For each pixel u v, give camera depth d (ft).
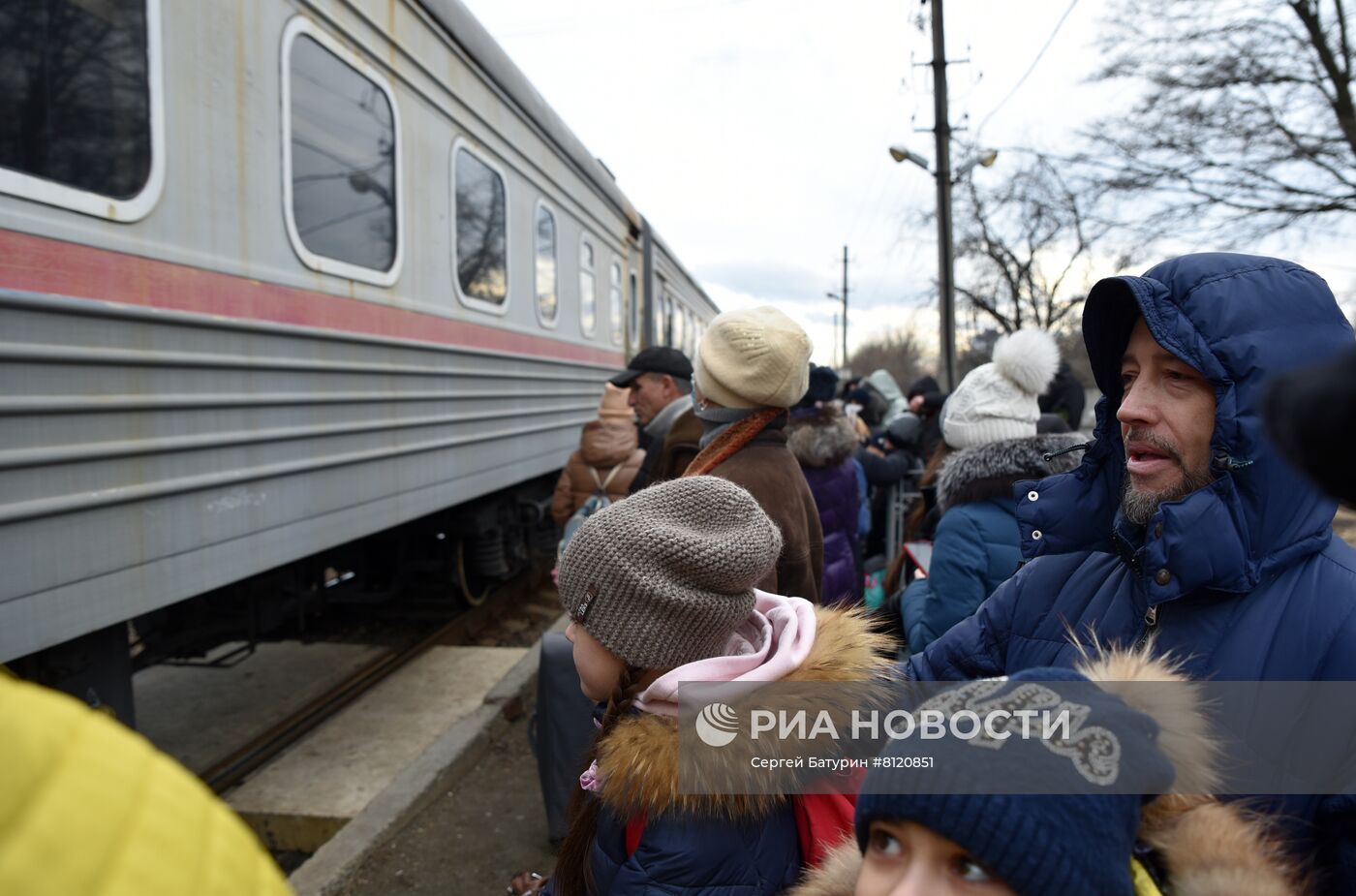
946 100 40.96
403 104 12.92
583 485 13.28
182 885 1.48
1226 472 3.28
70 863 1.33
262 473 9.43
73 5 7.23
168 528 8.00
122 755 1.56
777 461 6.84
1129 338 3.84
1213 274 3.40
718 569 3.77
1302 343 3.25
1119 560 4.03
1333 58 33.47
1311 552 3.28
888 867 2.58
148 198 7.92
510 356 17.53
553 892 4.35
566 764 8.75
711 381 6.93
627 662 3.83
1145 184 37.27
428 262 13.78
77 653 7.73
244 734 12.28
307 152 10.45
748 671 3.73
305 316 10.39
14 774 1.36
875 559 14.43
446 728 12.48
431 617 18.70
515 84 17.40
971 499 6.75
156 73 8.05
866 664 3.91
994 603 4.37
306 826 9.96
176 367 8.19
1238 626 3.30
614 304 26.86
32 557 6.55
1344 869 2.85
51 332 6.82
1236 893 2.47
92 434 7.16
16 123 6.68
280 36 9.91
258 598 12.14
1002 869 2.27
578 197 22.39
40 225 6.78
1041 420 11.54
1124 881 2.31
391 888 8.57
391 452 12.48
